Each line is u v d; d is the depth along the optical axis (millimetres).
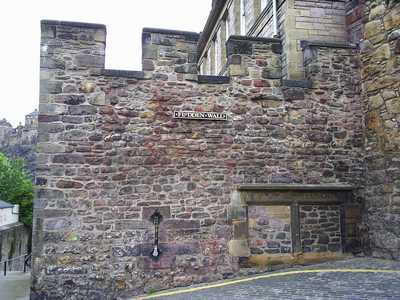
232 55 9078
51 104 8164
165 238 8258
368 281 6906
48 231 7828
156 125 8523
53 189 7953
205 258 8359
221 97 8898
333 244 9055
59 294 7703
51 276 7727
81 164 8117
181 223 8352
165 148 8500
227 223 8555
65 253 7828
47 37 8305
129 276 8008
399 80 8633
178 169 8500
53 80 8227
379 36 9203
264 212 8797
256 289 7109
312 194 9070
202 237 8406
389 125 8828
